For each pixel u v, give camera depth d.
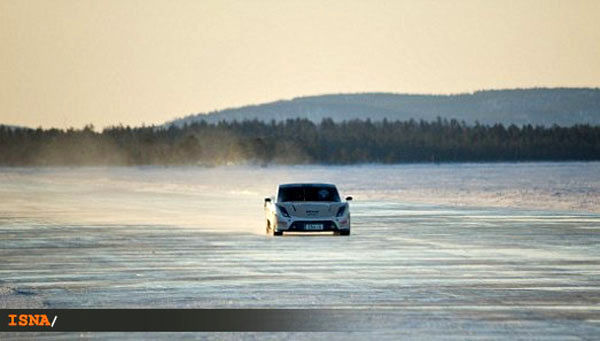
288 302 45.44
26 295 48.47
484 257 67.62
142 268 61.59
